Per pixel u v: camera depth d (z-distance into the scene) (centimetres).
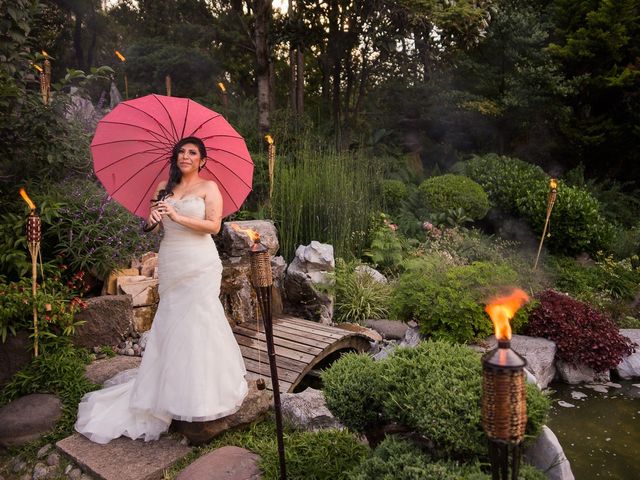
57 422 327
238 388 313
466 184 831
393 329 528
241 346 432
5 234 416
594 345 482
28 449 309
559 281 735
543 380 460
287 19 988
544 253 825
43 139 443
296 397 337
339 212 616
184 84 1248
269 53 970
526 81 1177
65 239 445
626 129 1191
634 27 1142
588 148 1226
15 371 368
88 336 406
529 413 217
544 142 1270
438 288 460
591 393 459
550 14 1280
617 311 654
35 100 452
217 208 299
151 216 279
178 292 299
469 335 448
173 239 298
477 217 835
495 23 1164
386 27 939
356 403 262
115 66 1318
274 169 661
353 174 684
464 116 1259
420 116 1289
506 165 962
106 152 312
